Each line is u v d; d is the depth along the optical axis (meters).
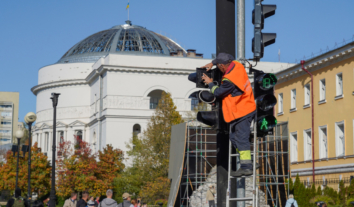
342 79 33.16
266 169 28.64
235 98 6.10
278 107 41.94
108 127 62.44
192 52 71.12
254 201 5.97
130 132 62.78
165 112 48.44
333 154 33.84
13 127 144.75
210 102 6.43
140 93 63.78
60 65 75.69
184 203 31.45
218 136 6.62
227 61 6.22
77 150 52.19
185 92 65.00
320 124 35.53
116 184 50.50
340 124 33.22
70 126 73.50
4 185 52.91
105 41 78.44
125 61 63.56
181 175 29.97
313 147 36.16
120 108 62.91
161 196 45.31
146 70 63.78
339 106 33.38
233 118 6.09
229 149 6.37
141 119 63.25
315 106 36.34
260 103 6.29
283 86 41.34
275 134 30.38
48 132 77.00
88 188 50.19
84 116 73.19
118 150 53.72
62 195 50.78
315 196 29.88
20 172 52.91
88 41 80.25
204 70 6.58
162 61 64.50
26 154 54.78
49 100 77.38
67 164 50.94
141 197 44.75
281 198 29.81
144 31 80.62
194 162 31.53
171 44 80.31
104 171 51.84
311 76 36.84
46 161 55.50
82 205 16.48
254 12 7.05
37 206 12.55
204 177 30.56
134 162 52.78
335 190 30.33
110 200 16.23
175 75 64.94
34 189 55.50
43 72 78.25
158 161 46.84
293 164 38.94
